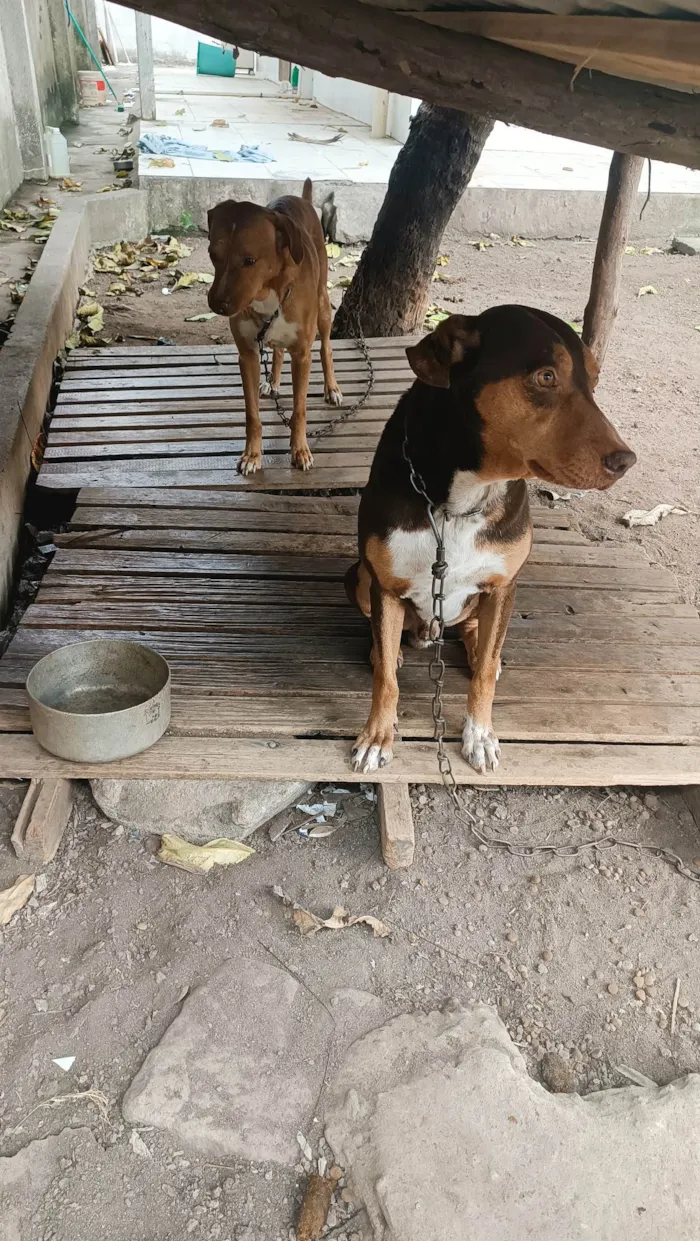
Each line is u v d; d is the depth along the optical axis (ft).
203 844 3.85
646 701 4.46
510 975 3.43
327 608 5.03
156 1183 2.72
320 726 4.16
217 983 3.27
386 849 3.76
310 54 3.46
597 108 3.67
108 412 7.23
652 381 9.68
